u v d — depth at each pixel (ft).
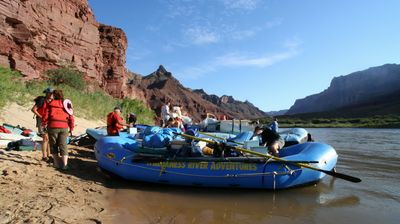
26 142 26.18
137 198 18.83
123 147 24.25
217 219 15.87
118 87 127.44
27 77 67.51
